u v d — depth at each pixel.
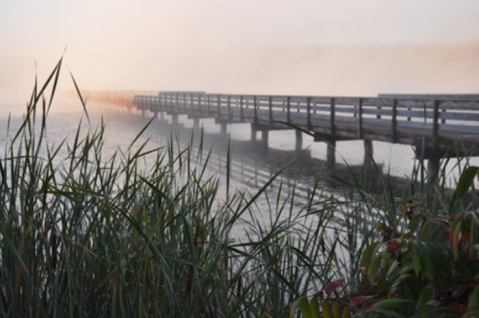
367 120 14.38
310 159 16.00
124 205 1.90
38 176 1.85
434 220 1.31
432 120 12.75
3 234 1.61
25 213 1.76
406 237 1.35
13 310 1.66
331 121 15.67
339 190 9.23
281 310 2.07
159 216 1.88
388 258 1.25
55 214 1.87
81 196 1.89
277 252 2.02
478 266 1.18
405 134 12.72
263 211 6.81
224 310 1.89
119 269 1.67
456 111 11.63
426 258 1.15
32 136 1.80
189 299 1.84
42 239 1.82
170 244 1.93
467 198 4.41
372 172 12.09
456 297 1.16
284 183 11.09
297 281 2.26
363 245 2.00
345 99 15.44
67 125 25.47
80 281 1.87
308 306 1.33
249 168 13.92
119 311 1.75
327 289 1.39
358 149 17.64
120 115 40.91
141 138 20.28
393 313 1.15
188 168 2.09
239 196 2.32
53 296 1.76
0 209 1.76
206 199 2.08
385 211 1.90
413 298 1.22
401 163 13.73
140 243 1.89
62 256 1.82
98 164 1.96
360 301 1.26
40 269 1.85
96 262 1.88
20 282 1.73
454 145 1.92
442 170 1.85
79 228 1.93
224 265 2.02
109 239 1.70
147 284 1.73
